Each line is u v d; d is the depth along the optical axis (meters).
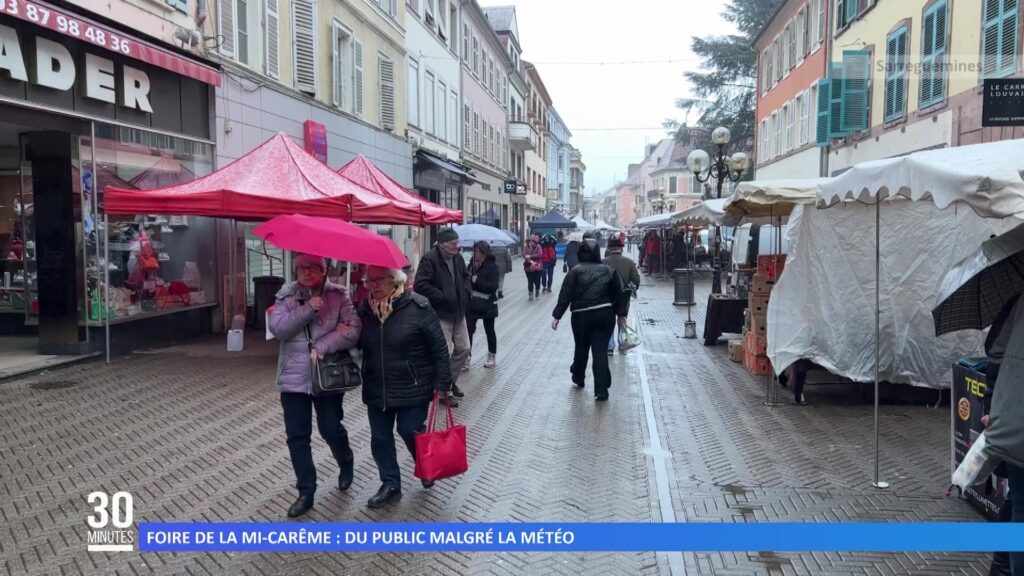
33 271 11.34
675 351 12.06
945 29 15.27
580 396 8.59
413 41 24.78
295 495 5.21
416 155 24.56
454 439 4.72
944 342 7.81
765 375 9.90
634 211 129.50
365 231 4.70
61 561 4.11
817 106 21.50
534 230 44.31
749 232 20.17
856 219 7.93
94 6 9.38
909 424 7.28
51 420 6.94
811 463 6.04
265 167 10.45
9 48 8.35
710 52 43.81
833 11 22.73
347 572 4.05
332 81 17.55
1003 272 3.82
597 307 8.38
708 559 4.29
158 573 4.00
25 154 11.06
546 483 5.56
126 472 5.60
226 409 7.50
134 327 10.74
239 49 13.34
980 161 4.45
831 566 4.19
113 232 10.34
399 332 4.82
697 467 5.96
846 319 7.98
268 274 14.73
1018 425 3.01
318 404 5.02
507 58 43.56
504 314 17.30
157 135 11.11
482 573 4.08
